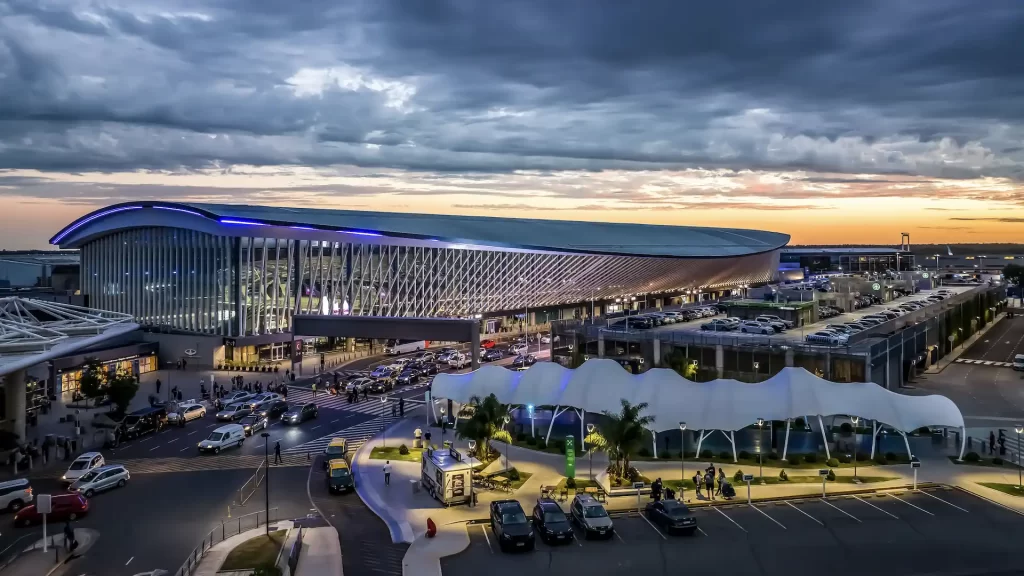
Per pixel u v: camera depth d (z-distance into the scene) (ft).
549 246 395.55
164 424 195.11
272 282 326.85
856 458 158.51
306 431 191.52
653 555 106.11
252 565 100.22
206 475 150.20
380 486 141.49
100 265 381.81
